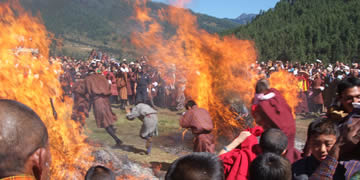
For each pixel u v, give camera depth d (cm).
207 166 139
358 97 254
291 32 5303
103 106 752
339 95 268
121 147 738
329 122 229
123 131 927
